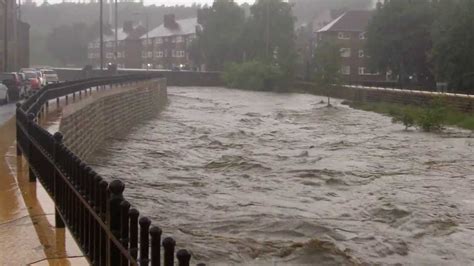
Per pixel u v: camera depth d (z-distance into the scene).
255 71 84.88
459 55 51.78
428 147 27.67
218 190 17.73
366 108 51.72
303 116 45.50
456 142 29.61
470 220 14.28
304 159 23.69
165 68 129.75
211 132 33.94
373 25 72.12
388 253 11.73
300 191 17.59
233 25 102.56
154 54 134.25
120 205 4.85
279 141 30.14
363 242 12.40
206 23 104.06
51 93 20.97
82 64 149.62
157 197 16.61
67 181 6.73
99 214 5.33
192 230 13.23
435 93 47.44
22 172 11.57
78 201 6.28
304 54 109.56
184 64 124.94
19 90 35.50
